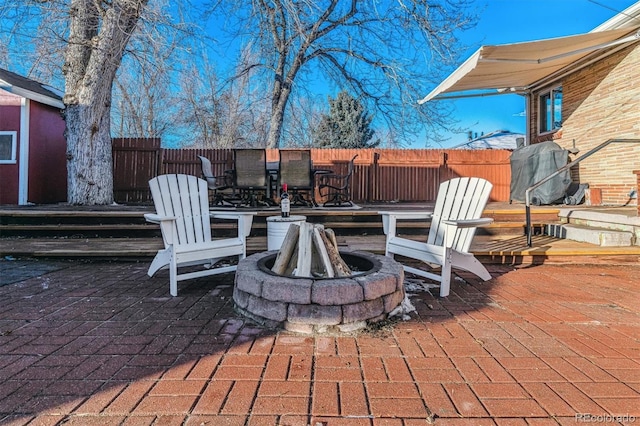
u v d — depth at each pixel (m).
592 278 3.58
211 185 6.66
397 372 1.76
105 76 6.61
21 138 7.81
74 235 5.01
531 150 7.21
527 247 4.36
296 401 1.51
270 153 8.94
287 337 2.17
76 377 1.68
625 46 6.11
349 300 2.26
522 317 2.52
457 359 1.90
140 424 1.36
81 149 6.70
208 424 1.36
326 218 5.36
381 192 9.12
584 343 2.09
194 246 3.10
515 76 7.38
